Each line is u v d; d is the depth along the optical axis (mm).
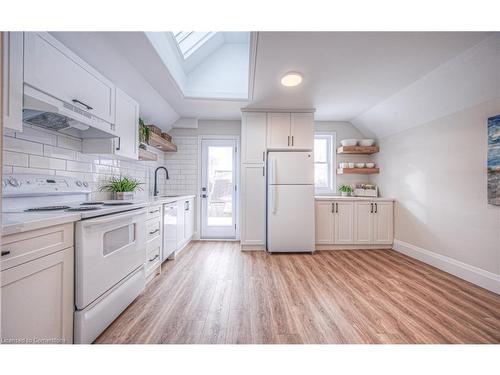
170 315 1681
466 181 2381
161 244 2504
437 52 1970
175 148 3840
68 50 1466
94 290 1327
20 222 906
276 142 3395
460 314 1711
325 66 2207
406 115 3078
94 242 1324
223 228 4090
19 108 1155
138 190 3160
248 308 1792
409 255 3178
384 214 3510
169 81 2533
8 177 1365
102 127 1841
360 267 2742
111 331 1478
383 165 3758
